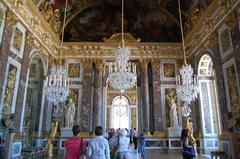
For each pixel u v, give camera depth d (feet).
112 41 68.13
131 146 70.54
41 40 55.62
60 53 67.05
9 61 39.93
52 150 53.67
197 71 58.85
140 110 64.23
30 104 57.36
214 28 47.29
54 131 52.06
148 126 62.18
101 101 64.08
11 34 40.11
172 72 66.69
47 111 59.88
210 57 50.52
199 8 55.16
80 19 70.79
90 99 63.72
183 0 62.80
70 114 61.41
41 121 57.06
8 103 39.42
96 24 70.69
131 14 71.46
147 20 70.95
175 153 56.70
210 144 53.83
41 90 57.88
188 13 62.69
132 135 68.85
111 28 70.38
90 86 64.69
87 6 70.85
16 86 42.68
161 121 62.34
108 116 114.21
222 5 42.37
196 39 58.75
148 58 67.41
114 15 71.46
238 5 37.58
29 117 56.39
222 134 42.80
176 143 59.16
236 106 38.81
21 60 45.03
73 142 17.98
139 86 66.44
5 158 33.24
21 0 42.83
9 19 39.22
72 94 64.59
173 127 60.39
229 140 36.35
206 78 58.44
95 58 67.15
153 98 64.34
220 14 44.27
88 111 62.54
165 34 69.77
